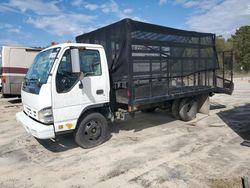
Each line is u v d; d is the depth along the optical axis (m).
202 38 7.89
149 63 6.11
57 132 5.00
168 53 6.64
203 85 8.10
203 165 4.57
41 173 4.49
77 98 5.21
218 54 9.00
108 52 6.21
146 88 6.10
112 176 4.28
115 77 6.05
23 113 5.91
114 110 6.18
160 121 8.07
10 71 11.97
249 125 7.26
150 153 5.26
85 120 5.47
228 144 5.67
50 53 5.27
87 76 5.35
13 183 4.16
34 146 5.90
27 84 5.54
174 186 3.86
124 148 5.60
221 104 10.98
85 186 3.99
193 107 8.06
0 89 15.15
